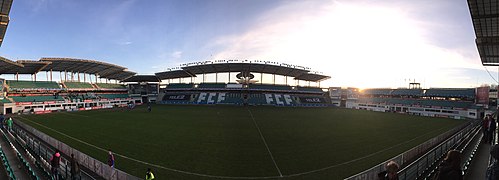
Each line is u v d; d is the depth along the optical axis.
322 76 93.94
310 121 41.97
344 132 30.95
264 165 17.31
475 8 18.03
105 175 13.83
